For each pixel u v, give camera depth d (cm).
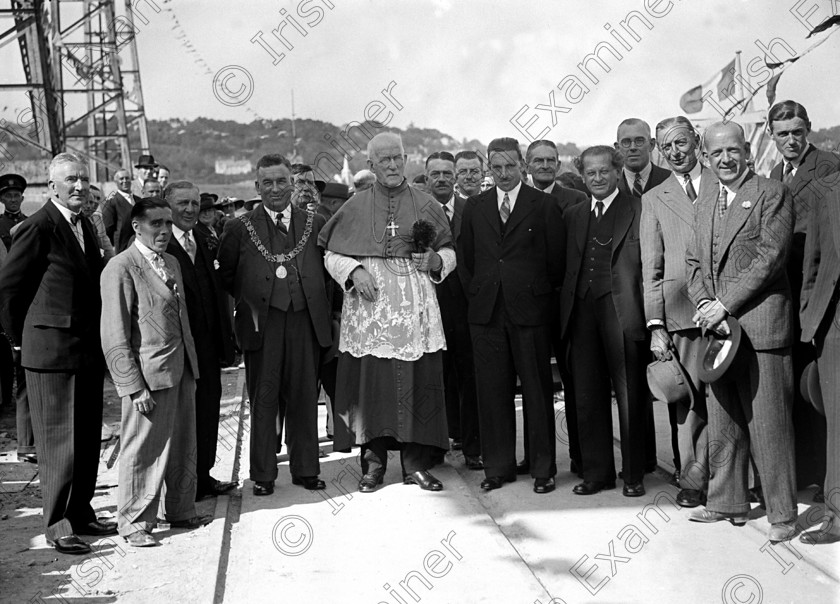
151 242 556
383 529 565
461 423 714
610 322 604
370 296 639
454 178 781
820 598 441
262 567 511
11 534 573
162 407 553
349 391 650
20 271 536
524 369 632
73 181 553
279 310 648
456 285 711
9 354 862
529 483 654
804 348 573
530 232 638
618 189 620
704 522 551
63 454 541
